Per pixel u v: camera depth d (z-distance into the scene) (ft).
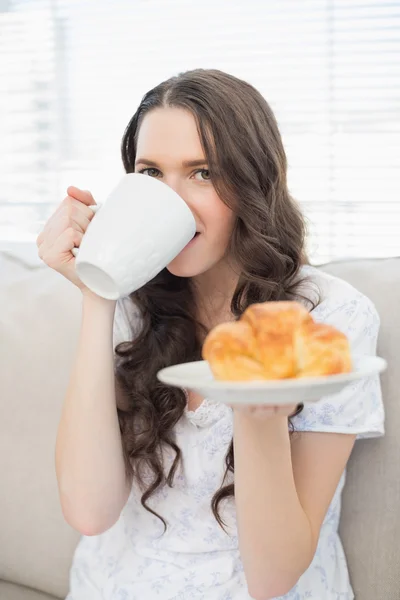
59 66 6.75
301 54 6.15
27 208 6.91
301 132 6.20
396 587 3.70
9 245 6.84
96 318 3.46
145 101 3.62
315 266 4.32
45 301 4.55
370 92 6.05
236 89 3.53
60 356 4.37
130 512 3.85
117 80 6.62
